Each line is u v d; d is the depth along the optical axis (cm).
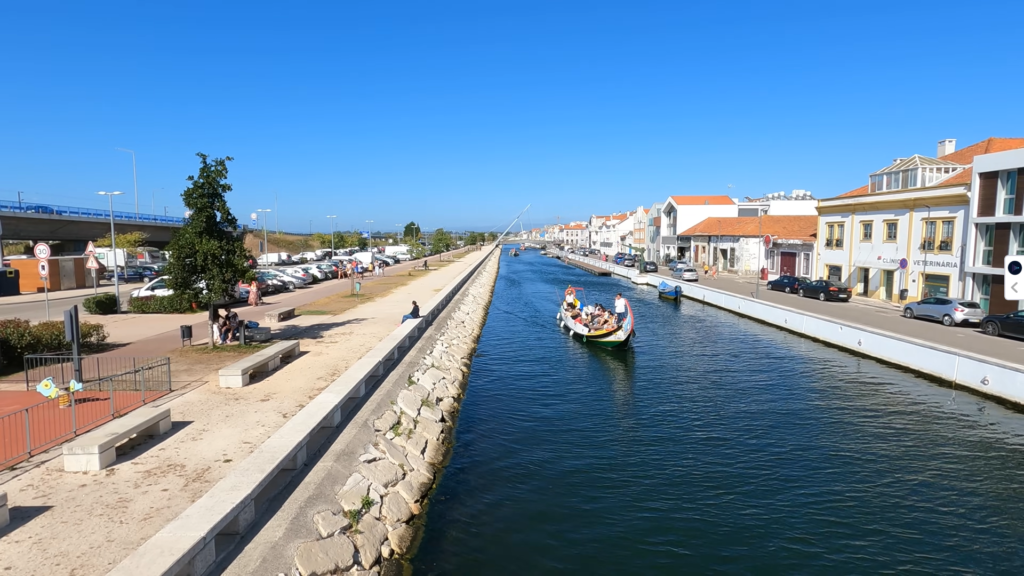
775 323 3741
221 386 1686
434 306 3475
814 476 1523
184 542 761
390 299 4119
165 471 1088
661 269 8006
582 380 2506
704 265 7244
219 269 2147
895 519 1309
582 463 1612
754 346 3155
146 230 7919
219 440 1251
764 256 6309
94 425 1307
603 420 1975
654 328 3772
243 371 1688
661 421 1956
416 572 1084
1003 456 1634
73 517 910
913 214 3822
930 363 2412
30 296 4244
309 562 941
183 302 2189
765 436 1805
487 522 1283
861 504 1376
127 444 1227
